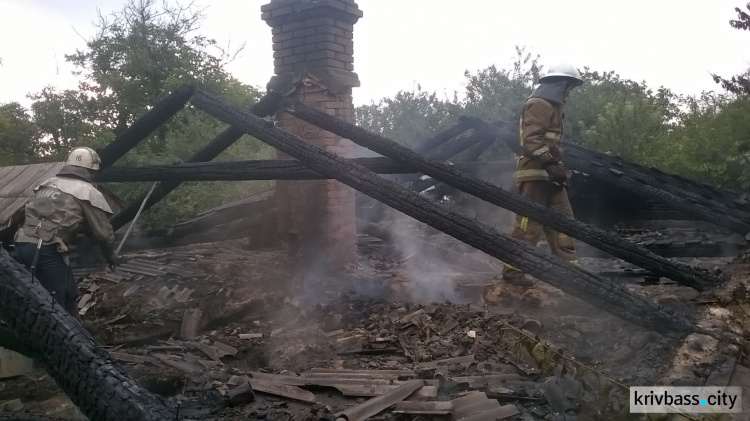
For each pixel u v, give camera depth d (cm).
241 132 688
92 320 570
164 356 411
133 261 712
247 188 1911
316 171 482
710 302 434
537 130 554
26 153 3089
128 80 2756
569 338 427
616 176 752
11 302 252
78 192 440
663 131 1770
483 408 286
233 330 505
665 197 715
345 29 659
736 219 666
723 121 1336
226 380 346
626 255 469
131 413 215
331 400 314
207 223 881
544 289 532
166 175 645
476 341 415
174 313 559
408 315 474
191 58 2733
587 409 291
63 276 435
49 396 429
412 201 429
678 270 466
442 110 2222
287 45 660
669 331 367
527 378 343
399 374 351
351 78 659
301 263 643
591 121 1998
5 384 447
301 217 659
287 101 623
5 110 3078
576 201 966
